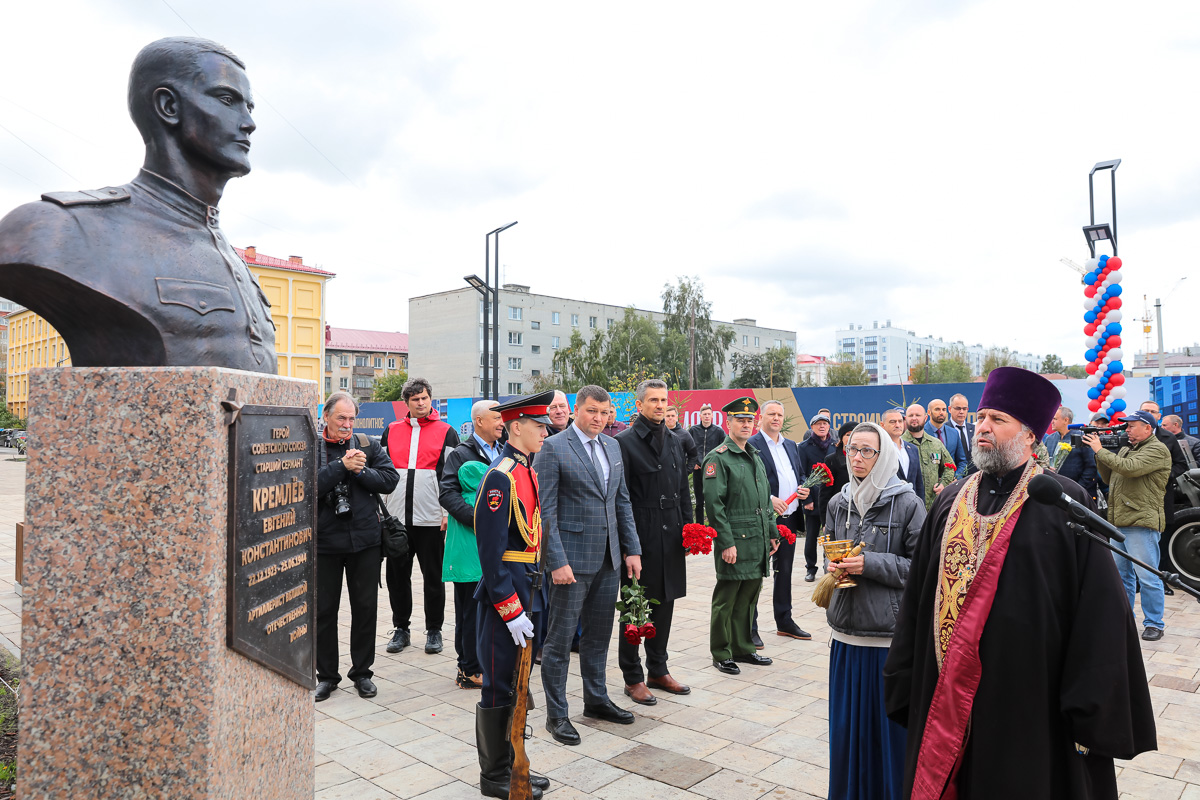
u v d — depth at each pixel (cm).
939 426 819
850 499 344
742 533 526
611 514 434
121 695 194
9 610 664
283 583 239
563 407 673
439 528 567
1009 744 221
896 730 305
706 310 4931
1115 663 213
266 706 229
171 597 195
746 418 541
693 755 381
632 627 430
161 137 230
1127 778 360
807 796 337
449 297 6247
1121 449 635
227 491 205
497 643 337
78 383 198
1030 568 229
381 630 638
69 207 207
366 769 362
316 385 275
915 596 267
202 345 222
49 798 194
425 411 579
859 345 15838
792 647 589
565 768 365
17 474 2781
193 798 192
